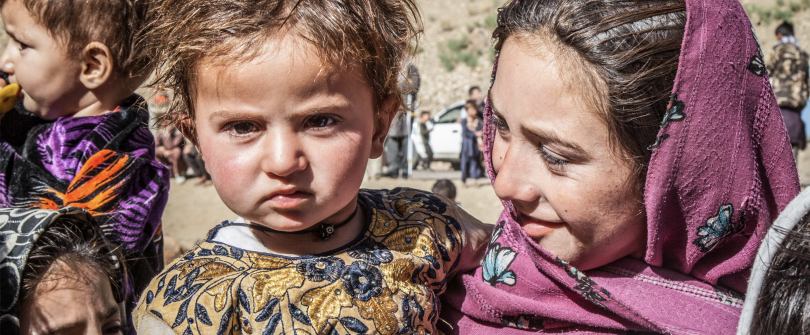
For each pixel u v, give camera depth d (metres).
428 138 13.41
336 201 1.14
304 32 1.07
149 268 1.98
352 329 1.18
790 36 9.13
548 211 1.21
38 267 1.22
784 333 0.88
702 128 1.12
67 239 1.29
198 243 1.33
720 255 1.30
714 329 1.24
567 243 1.24
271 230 1.24
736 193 1.19
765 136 1.19
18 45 1.92
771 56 8.94
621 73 1.08
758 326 0.91
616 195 1.16
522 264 1.32
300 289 1.17
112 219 1.80
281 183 1.10
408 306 1.25
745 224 1.23
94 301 1.28
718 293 1.30
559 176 1.17
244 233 1.27
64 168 1.85
